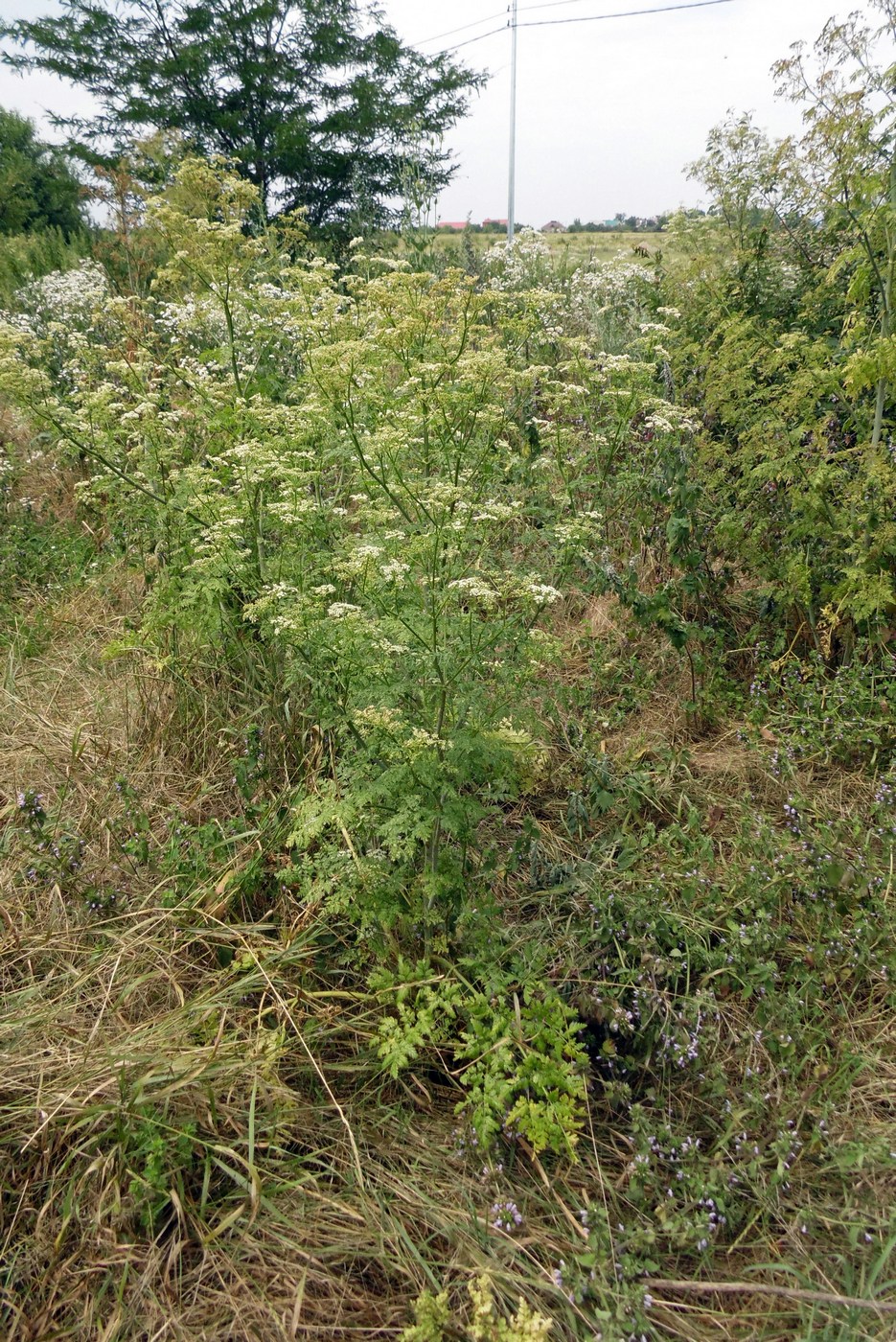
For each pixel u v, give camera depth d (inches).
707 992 117.1
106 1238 92.0
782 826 154.1
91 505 260.7
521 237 346.3
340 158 834.8
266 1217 96.1
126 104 858.8
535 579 125.6
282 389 212.7
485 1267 91.3
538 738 161.5
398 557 124.1
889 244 166.1
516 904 136.5
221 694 178.2
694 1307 89.7
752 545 187.0
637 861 144.6
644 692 187.0
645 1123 103.0
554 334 199.2
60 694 198.5
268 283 223.1
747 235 250.1
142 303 252.8
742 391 187.8
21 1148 95.6
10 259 502.0
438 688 117.7
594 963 123.0
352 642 116.6
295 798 144.4
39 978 126.3
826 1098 108.8
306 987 122.5
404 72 887.7
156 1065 106.0
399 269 201.5
